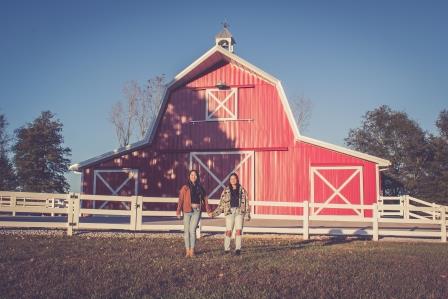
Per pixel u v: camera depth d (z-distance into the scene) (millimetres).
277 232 15758
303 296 6590
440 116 58188
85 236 14672
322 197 23250
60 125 61781
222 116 24812
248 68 24297
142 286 7055
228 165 24469
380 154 59062
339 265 9430
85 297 6367
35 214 35594
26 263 9086
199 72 25328
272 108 24344
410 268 9320
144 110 49719
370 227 18875
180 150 25031
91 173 25906
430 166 55656
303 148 23750
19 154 59406
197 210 10750
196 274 8188
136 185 25312
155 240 14008
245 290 6891
